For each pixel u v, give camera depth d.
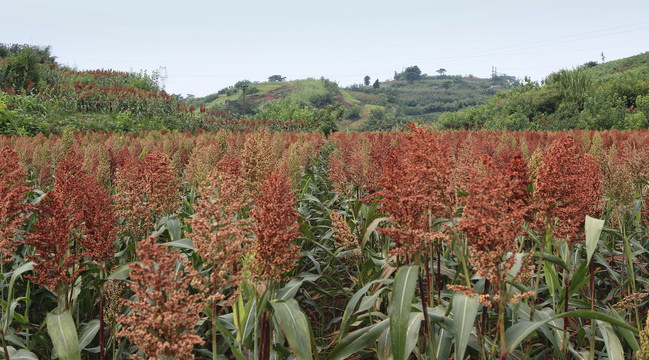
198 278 2.29
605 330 3.02
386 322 2.89
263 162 4.81
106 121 27.14
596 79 67.56
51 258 3.00
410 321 2.79
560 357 3.14
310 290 5.29
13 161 2.86
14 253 4.47
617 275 4.40
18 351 2.94
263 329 2.75
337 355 2.87
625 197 4.50
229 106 134.88
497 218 2.23
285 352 3.16
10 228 2.70
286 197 2.67
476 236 2.27
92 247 3.18
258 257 2.54
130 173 4.45
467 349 3.10
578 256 4.43
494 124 52.56
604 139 13.72
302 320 2.52
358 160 6.08
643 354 2.38
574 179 2.71
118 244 4.67
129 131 27.53
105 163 7.28
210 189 2.57
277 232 2.52
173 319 1.93
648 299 4.61
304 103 155.62
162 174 4.23
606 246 4.54
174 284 2.00
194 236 2.40
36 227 2.86
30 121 20.38
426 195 2.60
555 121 45.97
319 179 9.24
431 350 2.66
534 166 4.61
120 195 4.08
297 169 6.90
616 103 43.28
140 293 1.96
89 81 40.59
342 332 3.04
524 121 49.09
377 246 5.16
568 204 2.79
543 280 4.57
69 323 2.65
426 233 2.56
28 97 25.14
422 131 2.60
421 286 2.69
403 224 2.81
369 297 3.38
